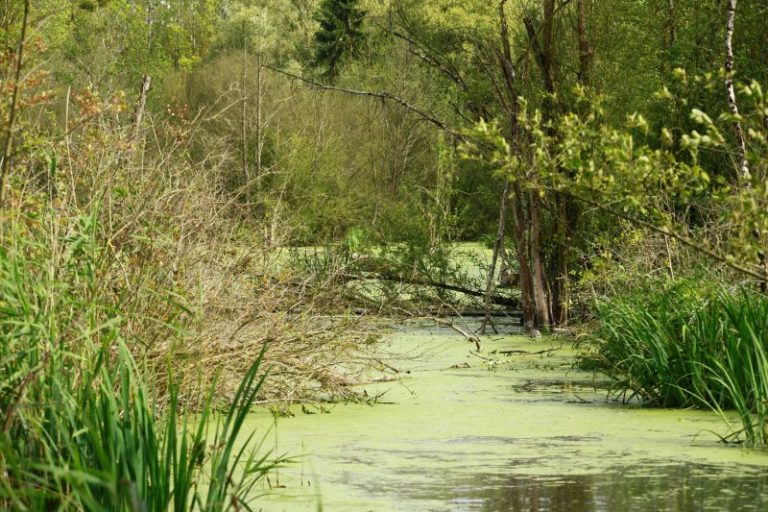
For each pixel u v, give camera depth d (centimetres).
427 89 4088
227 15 7438
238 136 3506
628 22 1902
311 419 1038
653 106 1861
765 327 1059
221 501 590
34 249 768
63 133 877
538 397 1196
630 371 1182
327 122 4038
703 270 1254
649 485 761
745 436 941
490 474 800
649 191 741
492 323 1883
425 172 3894
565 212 1819
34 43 789
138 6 5334
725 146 766
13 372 623
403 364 1490
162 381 946
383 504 706
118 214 929
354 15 5956
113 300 856
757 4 1962
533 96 1836
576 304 1891
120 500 550
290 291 1157
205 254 1023
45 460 575
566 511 686
